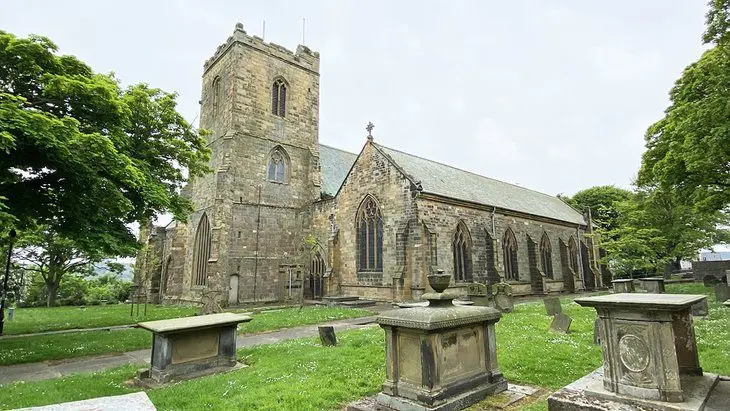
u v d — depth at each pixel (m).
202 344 11.62
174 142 21.02
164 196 18.23
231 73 36.47
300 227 38.16
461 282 30.47
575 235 48.31
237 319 12.37
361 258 32.09
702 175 22.27
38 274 49.09
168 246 41.28
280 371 10.61
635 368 6.40
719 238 45.25
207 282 32.66
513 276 36.53
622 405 6.12
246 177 35.31
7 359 13.52
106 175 15.47
